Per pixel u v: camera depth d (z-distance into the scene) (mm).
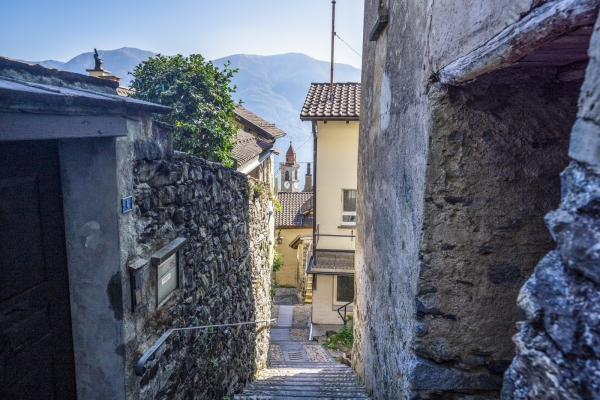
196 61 6211
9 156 2004
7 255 2010
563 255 1040
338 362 8414
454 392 2480
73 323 2484
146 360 2617
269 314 9000
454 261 2344
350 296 11539
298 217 21734
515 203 2264
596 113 956
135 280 2504
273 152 11547
